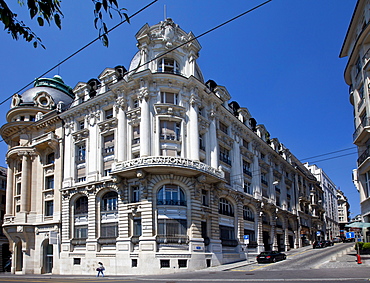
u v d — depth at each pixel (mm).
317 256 41000
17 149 47781
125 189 36969
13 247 46531
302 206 78062
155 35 40688
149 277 28594
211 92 42312
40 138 47031
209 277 25531
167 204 35156
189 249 34500
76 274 38531
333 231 113625
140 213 35375
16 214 46031
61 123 46250
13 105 52188
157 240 33844
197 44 42406
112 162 39875
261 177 56844
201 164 36969
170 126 38312
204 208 37906
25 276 36031
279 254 39531
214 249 38094
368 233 34875
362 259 31297
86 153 42219
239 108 52688
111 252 36688
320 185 105812
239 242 43781
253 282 20266
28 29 6363
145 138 36375
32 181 47000
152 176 35375
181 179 35969
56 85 56156
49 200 44938
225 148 46688
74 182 42531
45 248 44312
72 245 40562
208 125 42219
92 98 42719
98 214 39219
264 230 53250
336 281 19281
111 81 40812
